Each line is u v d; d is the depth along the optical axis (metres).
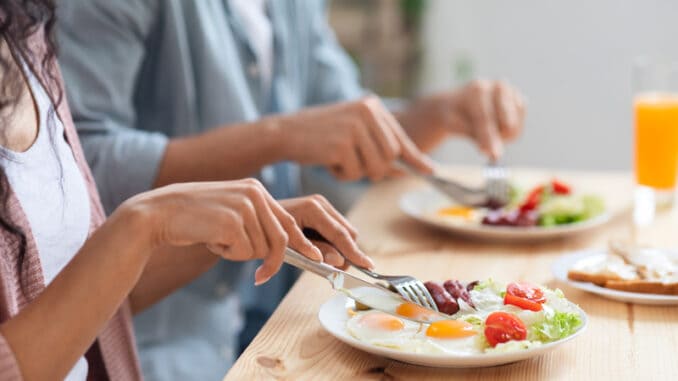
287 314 1.01
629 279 1.07
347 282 0.93
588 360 0.87
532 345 0.82
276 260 0.86
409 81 3.47
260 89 1.93
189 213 0.82
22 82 1.01
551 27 3.28
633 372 0.84
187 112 1.79
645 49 3.20
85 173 1.17
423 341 0.84
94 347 1.15
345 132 1.46
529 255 1.29
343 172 1.52
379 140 1.46
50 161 1.04
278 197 2.06
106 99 1.64
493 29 3.36
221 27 1.84
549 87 3.34
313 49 2.26
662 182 1.58
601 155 3.35
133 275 0.82
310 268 0.91
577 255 1.20
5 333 0.79
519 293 0.92
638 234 1.40
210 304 1.73
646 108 1.57
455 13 3.39
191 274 1.23
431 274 1.19
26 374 0.78
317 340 0.93
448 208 1.58
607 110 3.29
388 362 0.87
